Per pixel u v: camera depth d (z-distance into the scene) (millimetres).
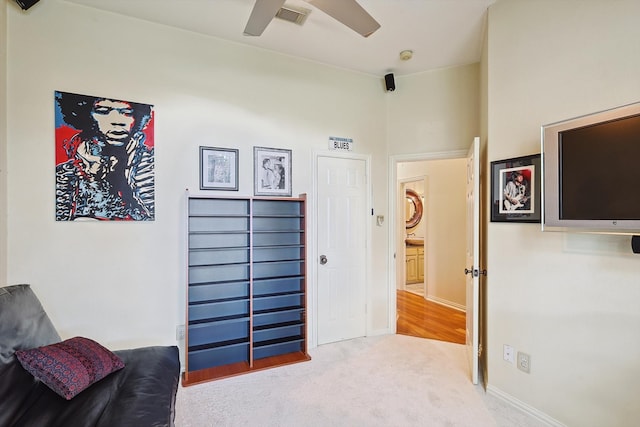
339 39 2852
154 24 2609
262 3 1759
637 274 1601
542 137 1795
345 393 2363
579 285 1830
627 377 1629
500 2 2312
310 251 3244
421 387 2443
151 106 2596
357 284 3504
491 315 2350
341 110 3414
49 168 2299
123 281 2510
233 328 2881
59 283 2332
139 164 2549
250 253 2787
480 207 2863
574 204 1657
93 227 2424
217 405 2209
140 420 1314
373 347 3223
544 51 2018
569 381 1872
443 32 2725
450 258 4715
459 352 3098
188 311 2598
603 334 1725
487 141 2432
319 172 3311
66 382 1456
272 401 2258
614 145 1503
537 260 2045
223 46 2859
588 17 1791
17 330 1544
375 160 3596
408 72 3508
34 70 2262
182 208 2693
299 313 3162
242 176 2934
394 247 3654
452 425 1994
